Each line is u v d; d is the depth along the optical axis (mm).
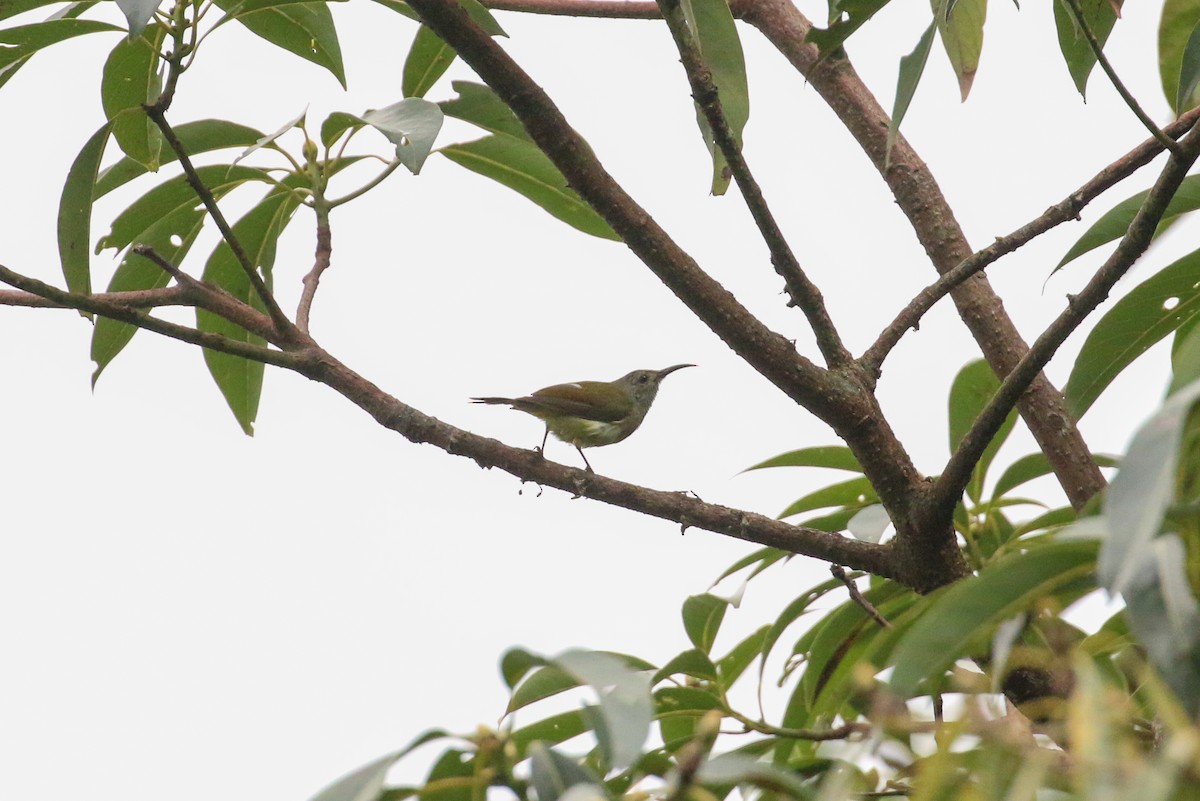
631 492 6766
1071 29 7184
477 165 8422
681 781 3176
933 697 4129
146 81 7434
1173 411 2555
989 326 7605
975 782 2783
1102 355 6734
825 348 6688
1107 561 2436
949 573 6484
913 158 8227
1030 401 7324
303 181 7863
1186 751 2291
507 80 6152
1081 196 6773
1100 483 7047
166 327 6535
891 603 7207
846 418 6438
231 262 8539
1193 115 6719
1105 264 5531
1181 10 6664
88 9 7176
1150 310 6555
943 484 6203
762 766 3193
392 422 6805
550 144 6258
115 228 8203
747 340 6418
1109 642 3904
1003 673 3277
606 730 3109
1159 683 2631
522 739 5730
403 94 8102
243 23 7941
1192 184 6465
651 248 6371
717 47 6781
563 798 2996
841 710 6785
